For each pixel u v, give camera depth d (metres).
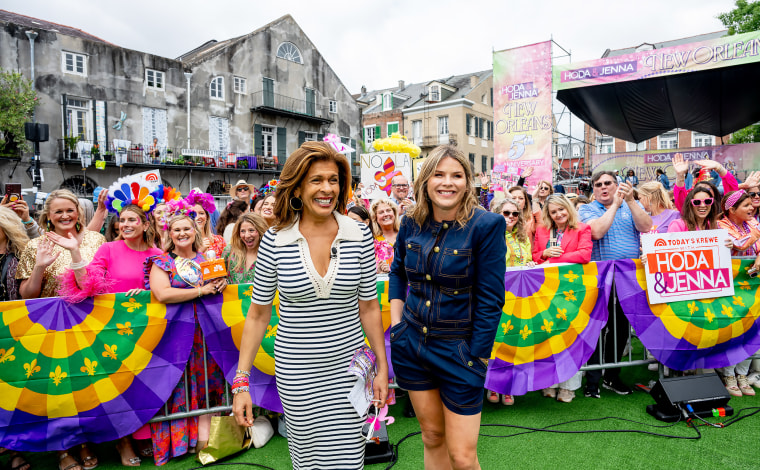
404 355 2.03
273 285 1.91
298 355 1.82
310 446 1.86
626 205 3.86
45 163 17.11
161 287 2.79
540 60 10.76
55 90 17.30
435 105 33.66
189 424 2.95
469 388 1.86
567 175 18.81
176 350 2.85
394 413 3.43
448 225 1.94
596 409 3.36
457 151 1.91
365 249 1.91
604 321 3.50
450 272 1.87
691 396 3.13
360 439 1.89
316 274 1.79
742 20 18.33
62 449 2.64
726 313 3.49
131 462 2.78
